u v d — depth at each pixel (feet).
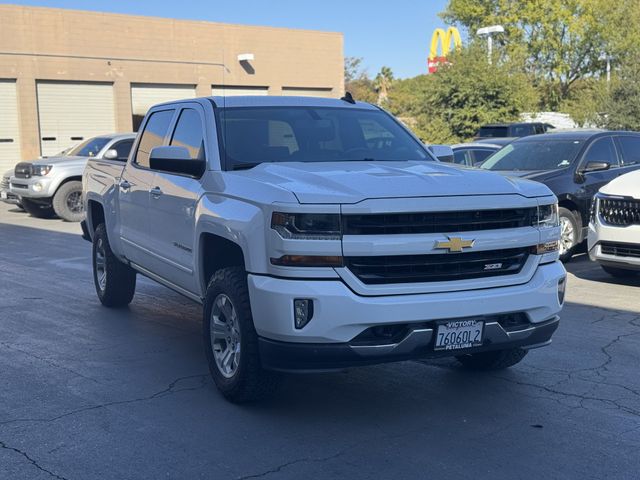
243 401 16.71
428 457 14.19
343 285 14.57
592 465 13.85
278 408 16.76
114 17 96.58
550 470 13.64
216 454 14.30
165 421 15.97
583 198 35.42
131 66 98.48
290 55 111.45
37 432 15.37
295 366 14.84
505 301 15.55
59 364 20.07
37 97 92.48
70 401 17.20
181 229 19.15
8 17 89.35
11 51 89.86
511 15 165.37
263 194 15.53
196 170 18.48
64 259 37.91
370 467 13.74
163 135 22.08
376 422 15.97
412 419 16.15
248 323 15.75
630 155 38.22
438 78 101.50
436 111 102.89
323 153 19.26
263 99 20.65
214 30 104.58
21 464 13.88
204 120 19.62
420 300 14.76
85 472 13.53
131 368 19.72
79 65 94.53
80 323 24.58
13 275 33.37
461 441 14.96
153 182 21.21
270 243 14.92
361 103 22.02
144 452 14.39
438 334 15.01
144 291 29.76
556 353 21.04
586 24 161.17
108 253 26.05
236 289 16.01
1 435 15.21
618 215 29.35
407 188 15.35
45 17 91.71
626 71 98.43
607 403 17.12
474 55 101.91
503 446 14.71
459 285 15.25
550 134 39.29
